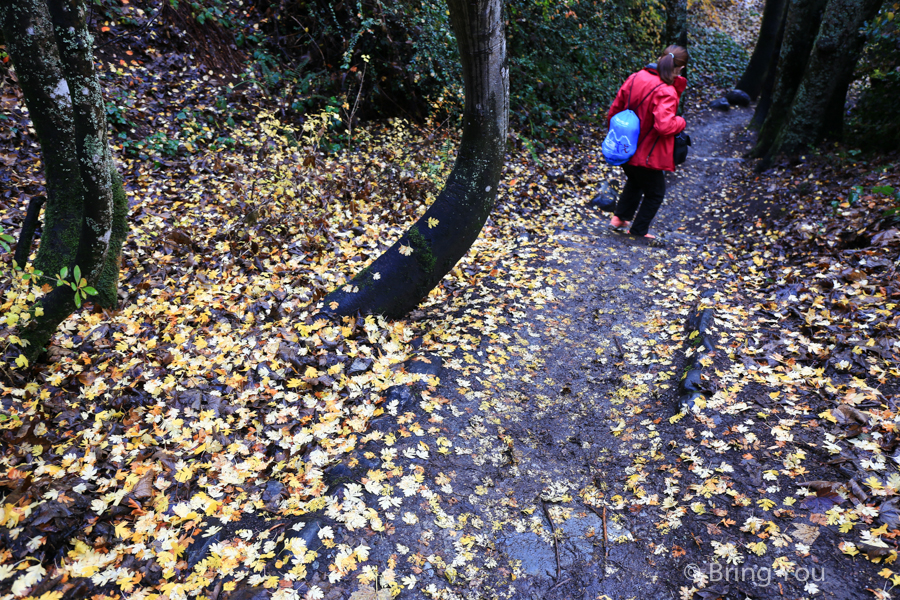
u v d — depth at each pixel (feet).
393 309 12.28
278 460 8.55
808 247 15.79
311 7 25.43
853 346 10.32
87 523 7.13
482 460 9.00
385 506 7.82
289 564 6.84
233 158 19.52
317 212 17.01
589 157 28.84
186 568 6.81
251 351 10.84
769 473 7.94
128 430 8.77
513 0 28.12
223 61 23.99
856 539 6.75
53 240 9.50
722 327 11.99
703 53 56.90
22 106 17.94
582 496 8.30
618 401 10.46
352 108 25.17
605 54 35.53
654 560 7.08
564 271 15.69
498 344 12.16
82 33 7.70
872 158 22.57
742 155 31.81
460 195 11.86
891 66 23.66
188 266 14.19
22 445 8.02
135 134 19.43
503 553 7.33
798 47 27.25
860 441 8.17
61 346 10.33
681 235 20.36
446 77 25.04
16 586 6.14
